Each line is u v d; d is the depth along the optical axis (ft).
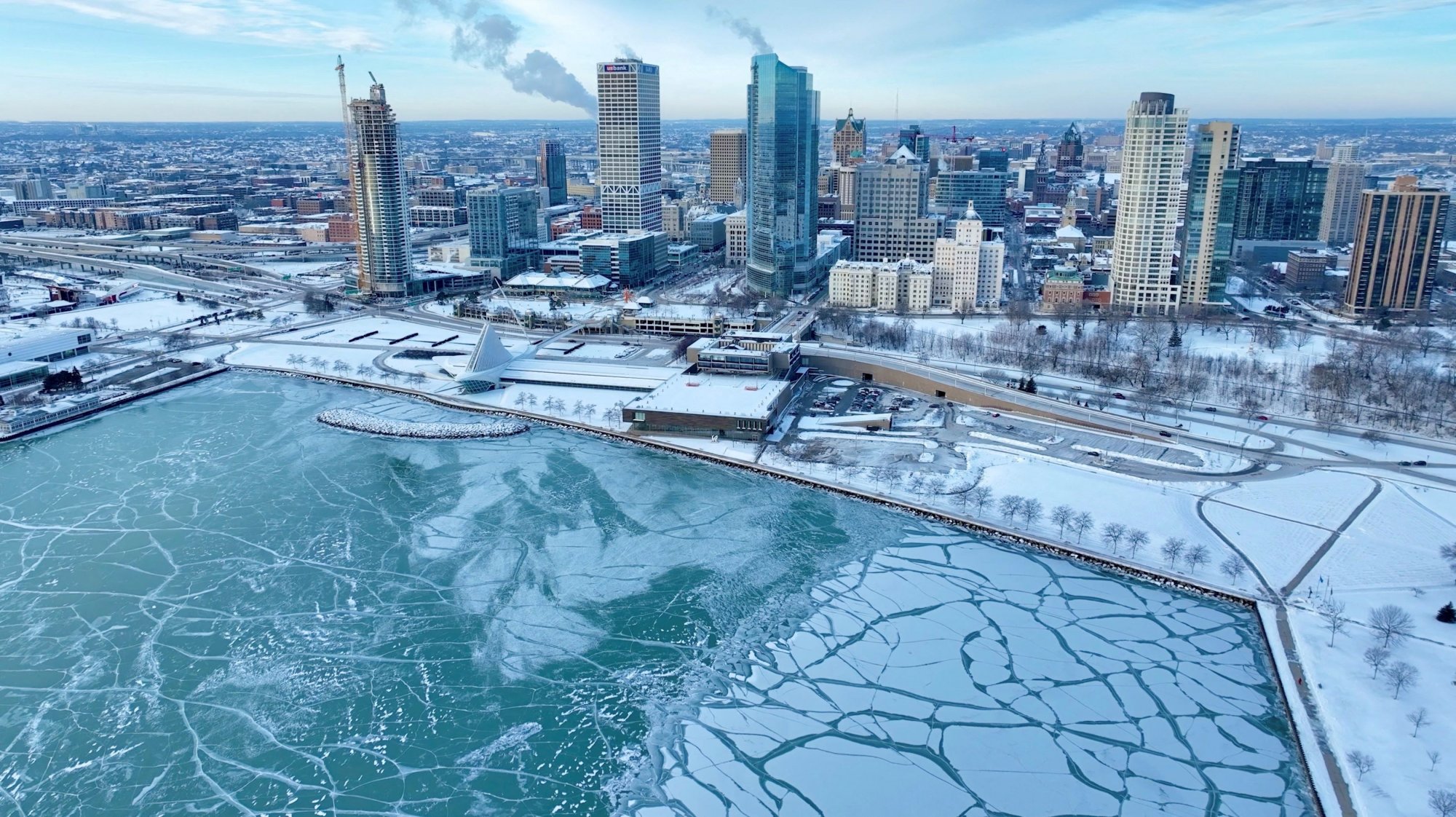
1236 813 537.65
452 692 654.94
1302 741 581.53
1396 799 529.04
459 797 561.02
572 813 548.31
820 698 642.22
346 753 597.93
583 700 644.69
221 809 552.41
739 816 542.16
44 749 599.57
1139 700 633.20
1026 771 572.10
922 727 612.29
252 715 631.56
